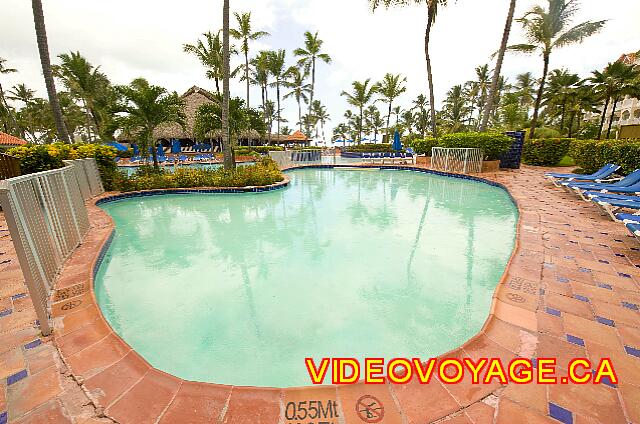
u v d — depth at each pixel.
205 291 4.00
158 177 11.31
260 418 1.82
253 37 27.50
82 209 5.54
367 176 15.59
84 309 3.01
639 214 5.12
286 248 5.58
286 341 2.97
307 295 3.87
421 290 3.94
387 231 6.47
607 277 3.54
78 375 2.15
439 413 1.84
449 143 15.68
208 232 6.57
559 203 7.67
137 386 2.06
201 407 1.90
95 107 28.30
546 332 2.55
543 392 1.96
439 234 6.20
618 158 9.50
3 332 2.64
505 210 8.09
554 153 16.81
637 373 2.09
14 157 7.91
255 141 38.75
